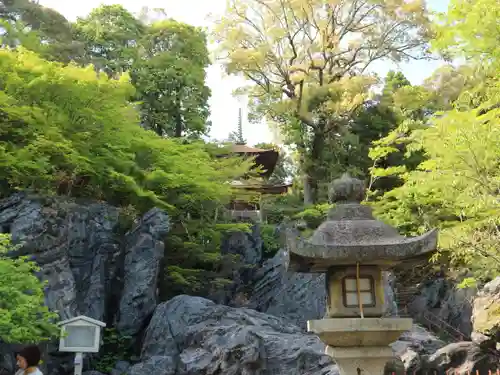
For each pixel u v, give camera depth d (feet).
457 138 46.78
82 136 72.79
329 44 136.77
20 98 69.87
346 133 133.08
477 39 50.44
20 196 64.49
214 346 60.85
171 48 132.98
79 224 70.95
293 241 22.68
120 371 63.72
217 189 89.71
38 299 43.86
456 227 50.90
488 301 53.78
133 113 85.40
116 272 73.46
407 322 22.52
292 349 59.00
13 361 51.67
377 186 126.62
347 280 23.90
